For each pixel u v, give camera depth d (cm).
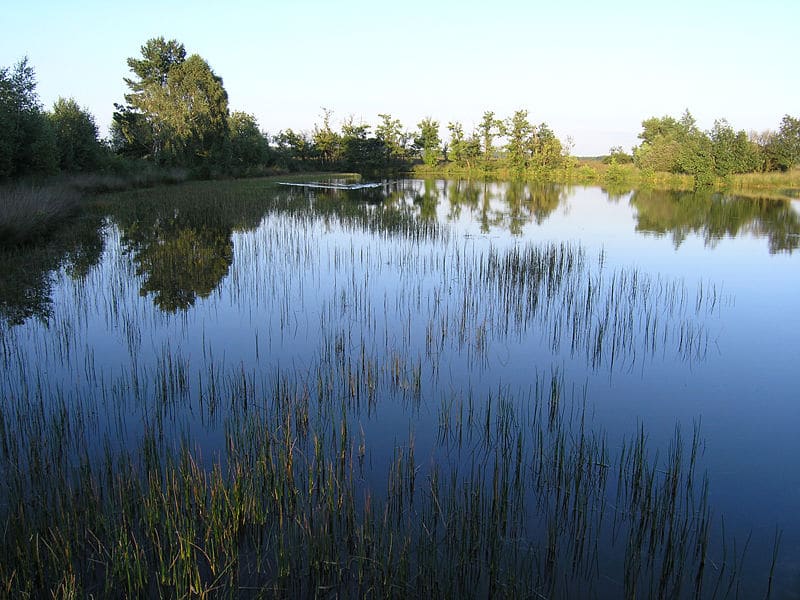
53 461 499
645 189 4259
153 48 4175
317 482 489
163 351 741
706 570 403
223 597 371
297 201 2784
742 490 497
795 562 411
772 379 731
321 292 1109
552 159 5672
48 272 1240
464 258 1405
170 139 3912
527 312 977
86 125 2956
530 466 525
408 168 6394
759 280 1247
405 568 382
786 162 4447
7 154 2080
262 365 752
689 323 945
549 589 387
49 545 382
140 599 369
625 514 462
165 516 424
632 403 662
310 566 388
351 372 710
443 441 567
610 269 1339
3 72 2173
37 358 765
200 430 579
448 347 823
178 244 1608
